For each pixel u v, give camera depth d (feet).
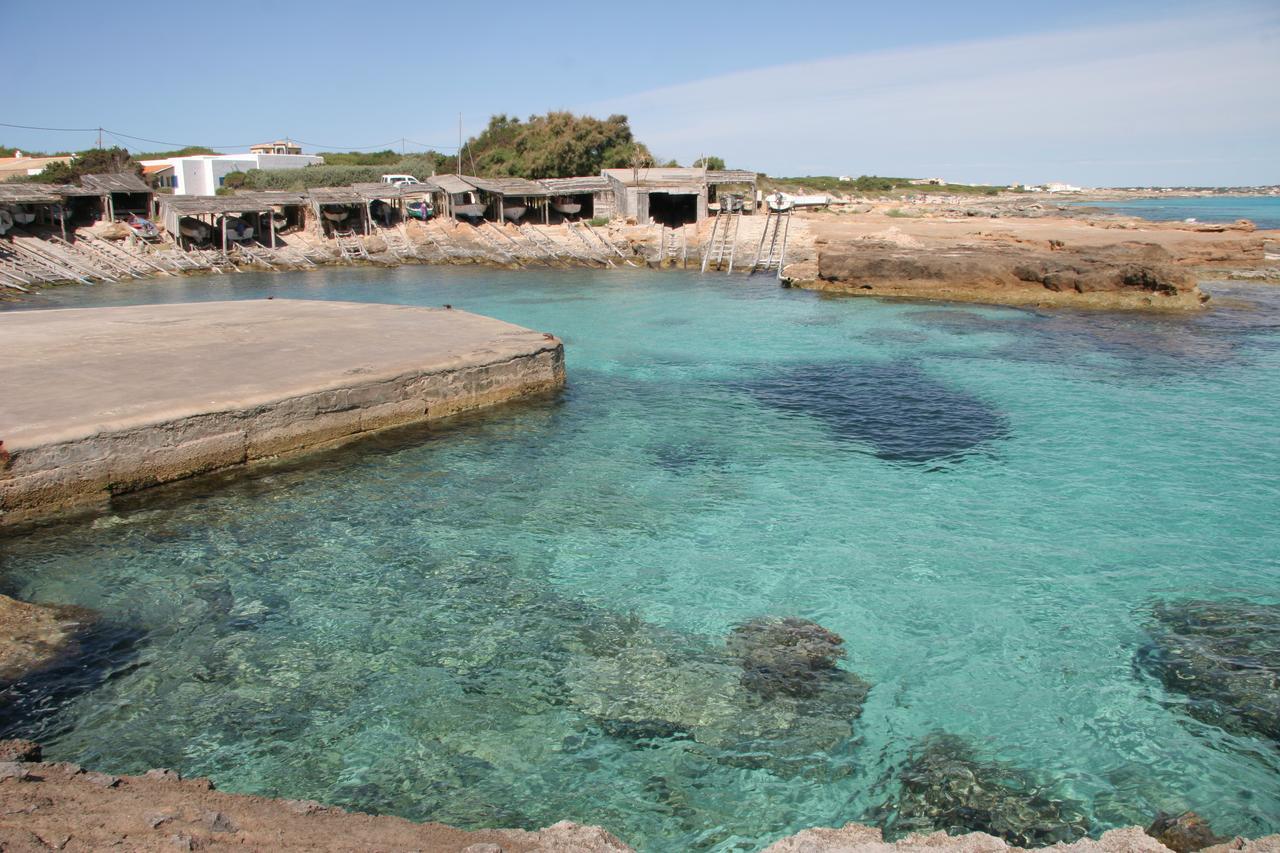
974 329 89.30
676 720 23.89
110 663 25.88
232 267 160.45
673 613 29.96
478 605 30.27
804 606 30.58
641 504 40.04
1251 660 26.89
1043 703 24.81
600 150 251.80
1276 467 44.96
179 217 164.86
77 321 64.23
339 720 23.56
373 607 29.94
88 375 45.75
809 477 44.01
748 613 30.04
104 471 37.11
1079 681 25.91
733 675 26.16
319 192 181.78
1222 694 25.08
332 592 30.89
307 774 21.26
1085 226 187.42
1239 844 15.96
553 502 40.04
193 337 57.57
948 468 45.44
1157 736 23.22
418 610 29.81
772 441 49.90
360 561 33.42
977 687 25.63
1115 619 29.63
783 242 159.43
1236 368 68.90
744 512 39.24
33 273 137.08
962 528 37.55
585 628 28.86
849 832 17.79
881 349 78.07
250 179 231.71
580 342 81.10
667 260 167.22
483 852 15.01
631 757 22.25
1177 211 399.85
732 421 53.93
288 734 22.86
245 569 32.42
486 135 283.79
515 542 35.55
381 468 43.78
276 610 29.53
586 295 121.39
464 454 46.37
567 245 177.58
